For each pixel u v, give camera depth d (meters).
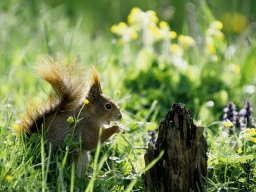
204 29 14.32
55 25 16.73
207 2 15.98
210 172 8.88
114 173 8.48
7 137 8.91
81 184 8.42
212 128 11.48
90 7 19.27
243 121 10.30
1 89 12.28
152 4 18.84
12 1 17.75
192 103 12.45
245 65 13.52
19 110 10.71
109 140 9.51
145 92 12.52
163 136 8.30
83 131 9.05
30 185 8.07
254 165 9.01
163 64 13.09
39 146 8.84
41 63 9.28
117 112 9.35
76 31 15.22
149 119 11.91
